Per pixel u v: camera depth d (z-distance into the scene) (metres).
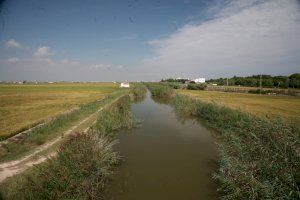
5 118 22.38
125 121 20.03
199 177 10.02
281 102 36.81
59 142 12.76
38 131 14.20
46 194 6.99
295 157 6.60
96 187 8.35
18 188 7.23
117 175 10.27
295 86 82.50
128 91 63.03
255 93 63.66
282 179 6.31
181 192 8.75
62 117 18.66
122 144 15.05
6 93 59.94
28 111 27.23
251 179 6.79
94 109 24.97
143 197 8.41
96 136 10.96
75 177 7.81
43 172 7.86
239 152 8.17
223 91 70.75
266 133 7.79
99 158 9.38
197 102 27.81
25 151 11.30
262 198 6.36
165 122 22.53
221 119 19.03
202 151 13.55
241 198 7.23
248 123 10.67
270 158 7.09
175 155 12.90
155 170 10.79
